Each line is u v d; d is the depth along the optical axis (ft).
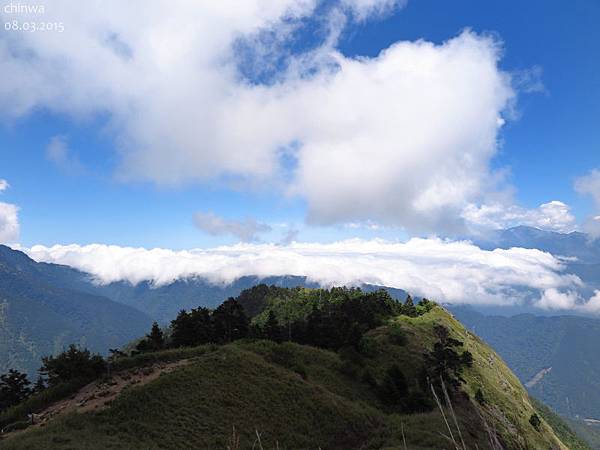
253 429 154.30
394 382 241.55
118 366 200.44
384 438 155.63
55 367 185.57
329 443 164.76
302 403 184.44
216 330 303.68
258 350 243.60
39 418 146.82
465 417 157.07
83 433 126.62
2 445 113.19
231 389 176.45
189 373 179.42
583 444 336.70
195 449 131.34
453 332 421.18
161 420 143.02
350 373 257.96
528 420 283.18
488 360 423.23
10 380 243.19
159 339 287.69
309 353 268.82
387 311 454.40
